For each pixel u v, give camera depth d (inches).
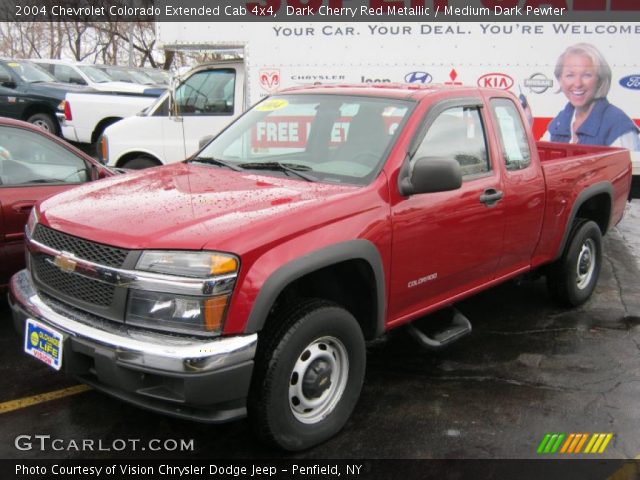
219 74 328.5
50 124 555.5
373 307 147.6
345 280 148.7
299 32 310.7
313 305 132.9
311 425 135.9
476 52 306.8
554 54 304.7
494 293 245.6
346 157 157.5
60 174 206.2
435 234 157.9
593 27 300.8
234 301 117.0
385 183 147.1
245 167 165.8
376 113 164.1
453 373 176.1
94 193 147.9
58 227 131.9
